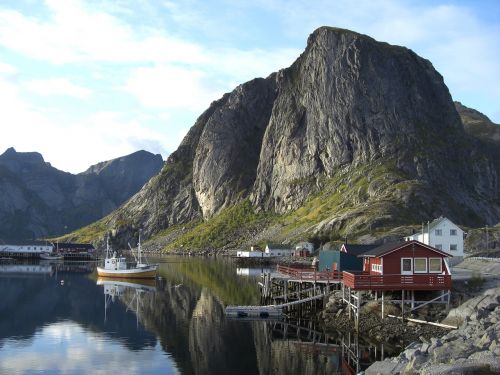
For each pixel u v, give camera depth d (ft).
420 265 195.00
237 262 589.32
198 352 174.81
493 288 185.68
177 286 363.97
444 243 354.54
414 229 522.88
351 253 261.85
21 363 162.81
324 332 200.23
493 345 121.49
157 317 239.30
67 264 654.12
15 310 260.21
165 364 161.27
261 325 217.36
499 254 376.27
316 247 604.08
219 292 327.88
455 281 203.51
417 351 129.59
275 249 634.84
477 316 161.17
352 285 189.37
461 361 116.47
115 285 378.12
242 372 151.84
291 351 173.17
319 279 241.76
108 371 155.02
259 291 330.54
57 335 202.18
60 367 158.71
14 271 513.86
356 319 190.49
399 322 184.14
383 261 195.42
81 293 328.90
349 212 626.64
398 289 187.62
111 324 223.30
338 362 157.69
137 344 186.91
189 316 240.53
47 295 318.45
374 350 166.40
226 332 204.44
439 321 179.32
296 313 243.19
